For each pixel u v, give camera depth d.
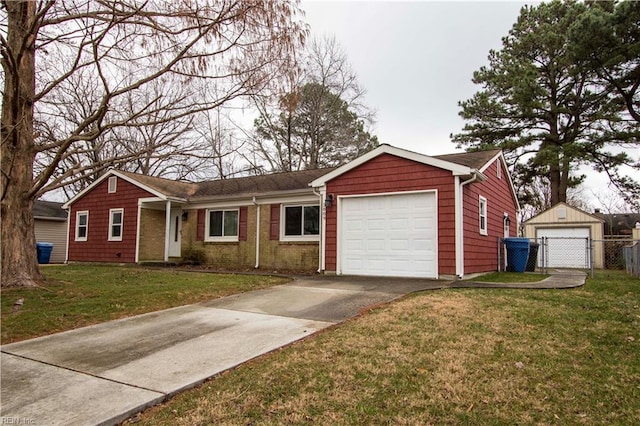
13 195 8.91
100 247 18.50
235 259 15.35
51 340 5.57
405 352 4.52
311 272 12.80
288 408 3.38
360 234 11.55
